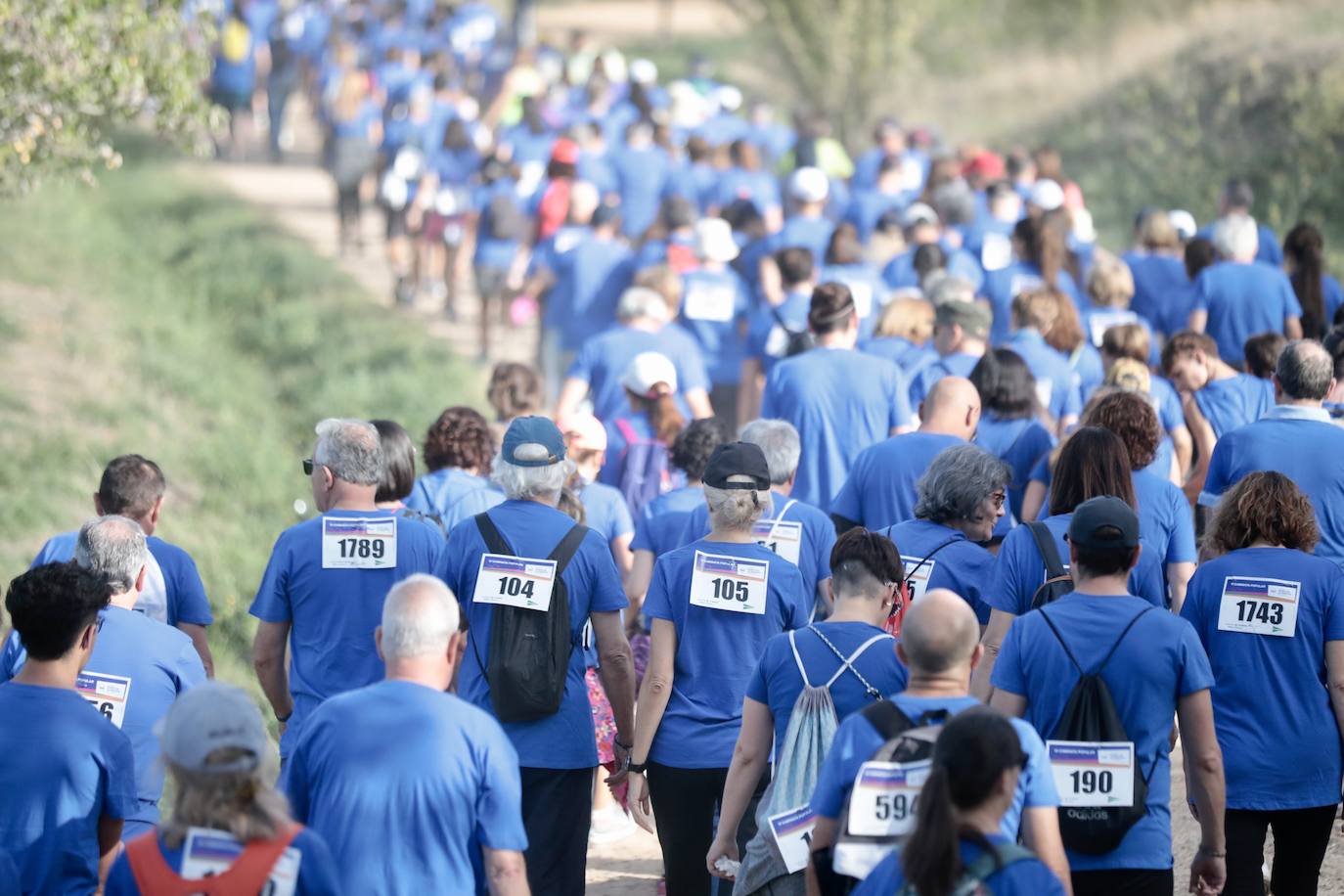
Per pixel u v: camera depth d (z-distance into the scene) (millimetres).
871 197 62562
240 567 44906
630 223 66688
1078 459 22188
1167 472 33094
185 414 60812
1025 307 36688
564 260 53219
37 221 87312
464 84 109500
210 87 113688
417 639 17250
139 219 92500
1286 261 43188
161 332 70750
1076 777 18328
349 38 119750
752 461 22094
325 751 16922
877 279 45781
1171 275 47281
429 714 16938
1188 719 18734
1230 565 21656
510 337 74000
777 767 19062
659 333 38250
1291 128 87500
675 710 22266
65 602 18562
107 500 24781
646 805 22688
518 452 22516
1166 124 95250
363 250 90188
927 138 78625
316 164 117312
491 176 66500
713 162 67688
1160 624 18750
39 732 18312
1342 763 21625
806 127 84750
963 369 34812
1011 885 13992
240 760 14445
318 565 22906
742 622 22078
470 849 17172
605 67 93000
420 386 63062
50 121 38906
